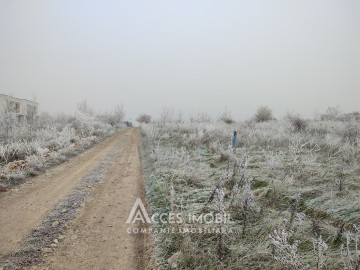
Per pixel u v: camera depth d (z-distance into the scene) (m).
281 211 3.91
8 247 3.57
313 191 4.41
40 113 22.52
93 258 3.34
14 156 9.91
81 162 10.37
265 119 26.83
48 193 6.16
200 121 24.53
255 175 5.82
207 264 2.95
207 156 9.31
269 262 2.82
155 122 33.44
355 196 3.96
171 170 7.25
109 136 24.06
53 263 3.20
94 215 4.81
